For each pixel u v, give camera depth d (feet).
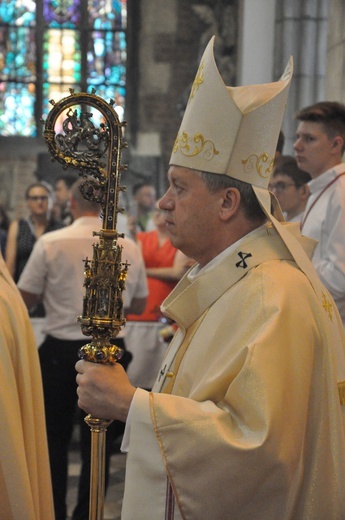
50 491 9.88
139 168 36.70
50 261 13.52
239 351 5.61
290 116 29.01
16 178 37.09
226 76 35.01
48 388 13.46
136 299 14.69
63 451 13.55
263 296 5.78
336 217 11.19
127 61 37.88
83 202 13.78
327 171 11.62
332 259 10.98
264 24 31.09
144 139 37.29
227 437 5.35
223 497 5.33
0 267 10.22
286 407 5.39
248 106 6.16
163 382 6.38
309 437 5.75
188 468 5.39
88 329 5.96
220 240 6.22
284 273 5.93
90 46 38.50
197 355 6.04
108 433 13.51
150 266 18.26
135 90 37.55
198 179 6.15
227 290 6.08
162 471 5.46
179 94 37.45
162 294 17.92
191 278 6.44
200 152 6.14
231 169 6.11
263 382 5.37
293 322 5.66
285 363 5.50
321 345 5.81
